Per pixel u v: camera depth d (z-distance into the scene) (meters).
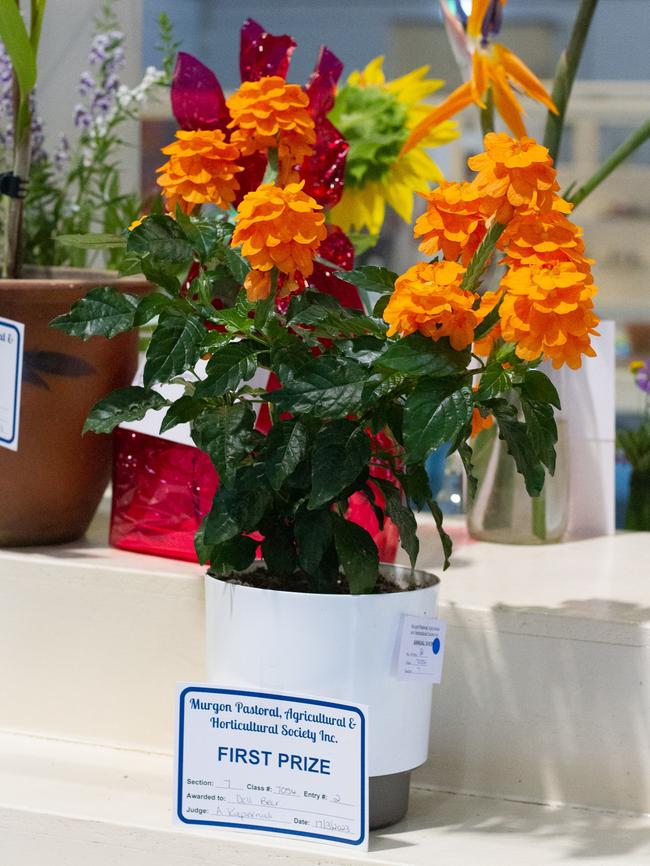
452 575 1.01
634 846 0.81
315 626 0.76
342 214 1.18
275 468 0.73
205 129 0.97
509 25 5.69
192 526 0.99
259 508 0.76
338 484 0.71
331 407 0.70
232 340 0.78
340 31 7.11
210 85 0.96
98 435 1.04
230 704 0.78
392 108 1.15
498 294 0.71
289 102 0.80
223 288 0.88
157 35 1.56
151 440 1.01
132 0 1.46
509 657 0.90
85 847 0.82
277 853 0.76
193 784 0.79
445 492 1.26
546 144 1.11
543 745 0.89
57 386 0.99
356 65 7.13
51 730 1.00
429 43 6.76
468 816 0.86
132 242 0.76
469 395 0.69
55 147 1.45
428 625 0.78
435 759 0.92
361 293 1.00
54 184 1.29
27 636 1.00
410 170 1.17
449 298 0.67
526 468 0.73
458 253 0.73
